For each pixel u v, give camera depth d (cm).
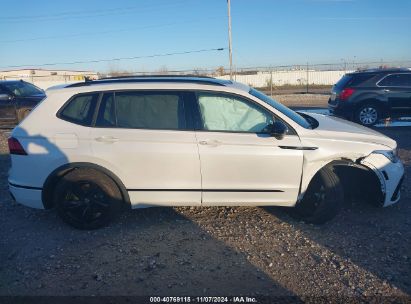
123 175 424
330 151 422
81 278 343
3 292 323
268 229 438
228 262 367
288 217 470
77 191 429
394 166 447
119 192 433
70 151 418
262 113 428
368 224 446
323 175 430
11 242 413
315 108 1666
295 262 366
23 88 1284
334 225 446
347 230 432
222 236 422
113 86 433
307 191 448
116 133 420
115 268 359
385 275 340
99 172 424
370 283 329
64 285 333
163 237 421
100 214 434
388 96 1105
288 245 400
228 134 420
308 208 451
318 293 316
